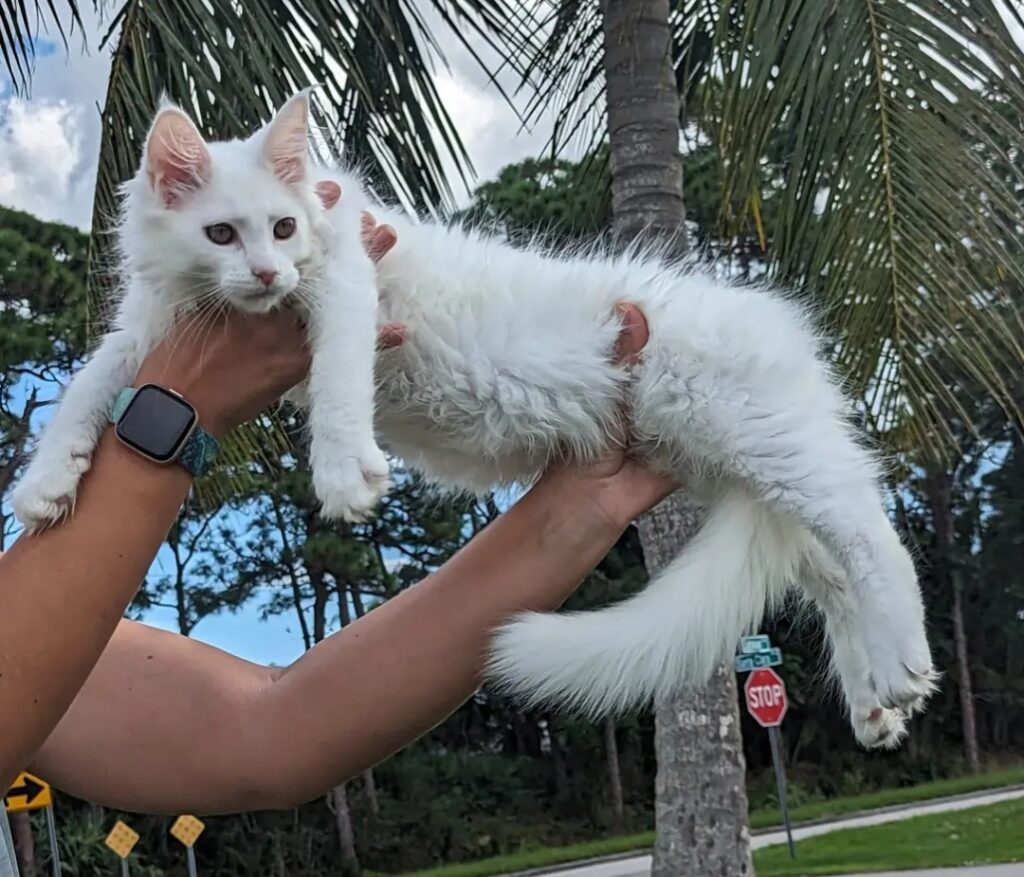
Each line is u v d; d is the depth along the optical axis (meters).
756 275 2.54
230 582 15.38
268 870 14.98
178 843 14.63
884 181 2.81
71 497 1.18
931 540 17.89
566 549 1.49
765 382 1.69
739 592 1.67
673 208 3.87
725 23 2.96
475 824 16.25
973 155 2.77
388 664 1.40
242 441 3.07
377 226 1.64
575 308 1.70
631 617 1.57
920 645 1.58
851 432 1.85
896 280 2.82
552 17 4.00
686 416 1.68
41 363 9.05
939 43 2.76
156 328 1.45
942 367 2.96
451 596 1.44
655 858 4.41
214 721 1.41
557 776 17.16
